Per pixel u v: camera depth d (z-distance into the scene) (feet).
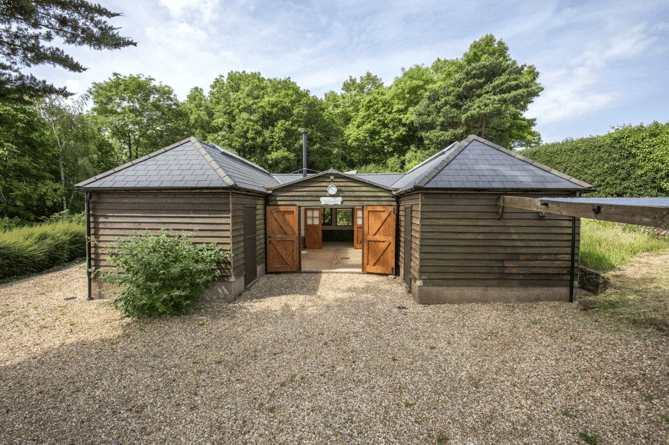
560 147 49.42
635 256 32.14
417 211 23.32
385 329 18.29
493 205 21.99
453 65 94.94
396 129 92.79
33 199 54.39
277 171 75.87
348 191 31.78
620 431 9.73
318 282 29.09
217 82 93.09
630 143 41.45
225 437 9.89
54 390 12.46
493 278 22.30
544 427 10.07
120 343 16.67
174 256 20.40
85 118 64.13
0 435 9.94
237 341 16.84
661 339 14.73
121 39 19.66
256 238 29.60
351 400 11.68
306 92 87.45
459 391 12.13
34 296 25.31
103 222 24.30
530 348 15.38
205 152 26.55
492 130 74.95
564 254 22.11
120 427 10.37
